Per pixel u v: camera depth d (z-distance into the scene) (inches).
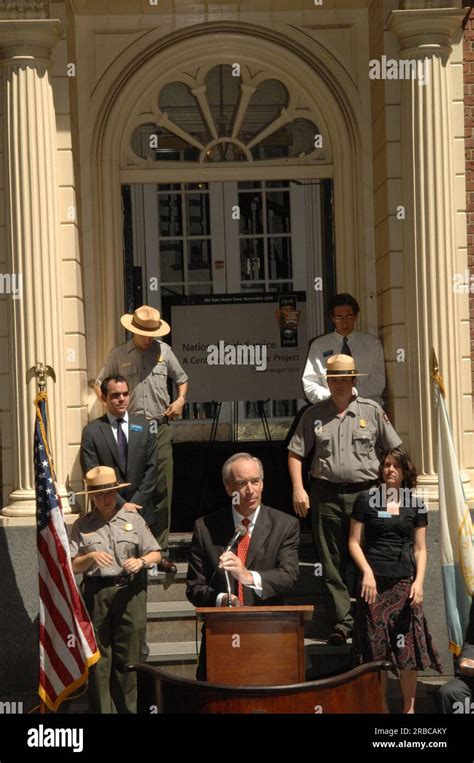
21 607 305.0
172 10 356.8
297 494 291.3
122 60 358.0
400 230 331.0
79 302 330.6
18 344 310.3
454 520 293.3
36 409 285.0
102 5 348.8
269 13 359.9
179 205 385.1
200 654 228.2
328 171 368.5
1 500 325.7
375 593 259.1
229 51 362.0
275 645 210.2
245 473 235.1
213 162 370.6
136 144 369.7
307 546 341.7
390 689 291.3
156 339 334.6
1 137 319.0
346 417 292.4
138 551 264.5
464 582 291.3
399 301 330.6
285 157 371.6
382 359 327.0
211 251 386.3
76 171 338.6
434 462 317.4
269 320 385.1
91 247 353.7
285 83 367.6
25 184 311.0
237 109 370.6
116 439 298.0
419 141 319.0
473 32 331.3
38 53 312.2
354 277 364.2
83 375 334.3
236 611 210.7
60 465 311.1
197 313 384.5
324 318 384.2
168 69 362.6
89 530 265.4
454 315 319.6
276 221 385.7
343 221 364.8
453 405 317.1
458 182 329.1
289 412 396.2
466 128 331.0
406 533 263.6
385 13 327.6
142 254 382.6
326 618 308.5
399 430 327.9
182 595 323.0
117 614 260.1
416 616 260.8
